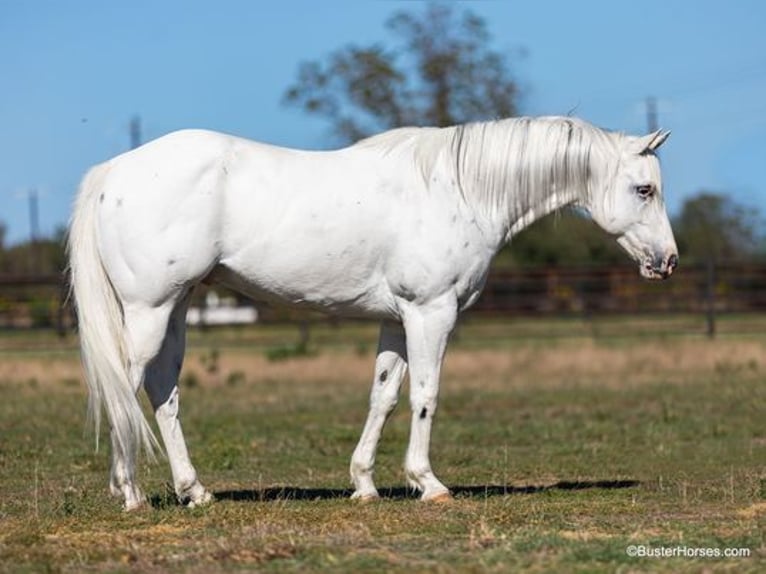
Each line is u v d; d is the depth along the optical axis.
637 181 11.66
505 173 11.41
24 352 34.16
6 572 8.47
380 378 11.69
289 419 20.94
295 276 11.00
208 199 10.73
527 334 40.16
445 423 20.28
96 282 10.85
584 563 8.51
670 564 8.52
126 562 8.73
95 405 10.80
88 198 10.95
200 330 42.62
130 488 10.84
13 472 14.40
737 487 12.52
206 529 9.96
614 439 17.86
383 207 11.07
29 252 73.50
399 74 50.19
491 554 8.73
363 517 10.33
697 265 38.03
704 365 30.14
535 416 21.19
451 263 11.12
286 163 11.05
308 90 50.00
